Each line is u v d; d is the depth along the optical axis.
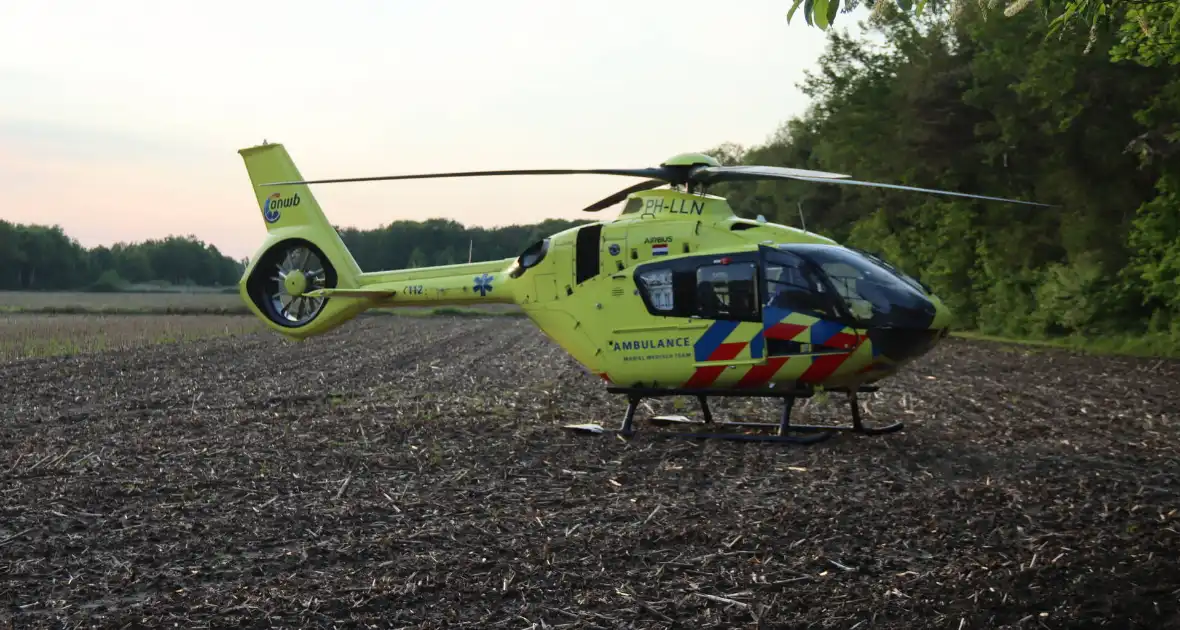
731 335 10.95
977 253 32.72
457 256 82.00
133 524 7.86
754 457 10.17
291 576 6.39
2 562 6.80
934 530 7.12
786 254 10.77
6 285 105.38
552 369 20.86
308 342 30.97
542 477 9.44
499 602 5.84
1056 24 6.37
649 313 11.41
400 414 13.84
